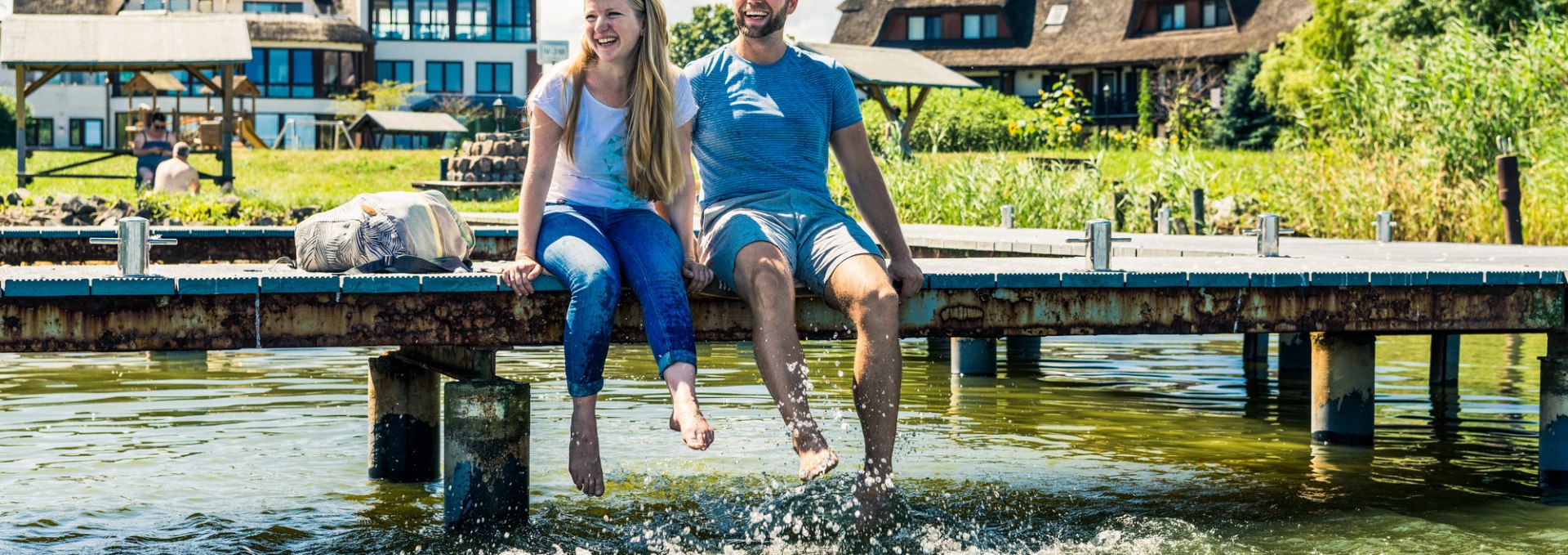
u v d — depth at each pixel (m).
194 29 21.97
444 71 56.38
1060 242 9.37
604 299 4.50
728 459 6.21
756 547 4.87
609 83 4.87
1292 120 37.25
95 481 5.75
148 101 52.47
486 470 4.92
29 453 6.25
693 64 5.29
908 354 10.29
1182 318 5.40
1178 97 40.59
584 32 4.78
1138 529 5.16
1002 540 4.98
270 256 10.38
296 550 4.79
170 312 4.40
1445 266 5.97
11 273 4.56
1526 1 27.81
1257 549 4.89
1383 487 5.88
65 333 4.32
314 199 19.80
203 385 8.24
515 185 22.91
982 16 54.91
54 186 21.61
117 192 20.59
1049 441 6.79
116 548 4.80
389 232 4.79
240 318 4.45
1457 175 13.96
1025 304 5.22
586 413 4.56
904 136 29.22
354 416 7.25
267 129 52.62
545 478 5.86
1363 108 15.42
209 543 4.88
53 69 21.59
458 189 22.55
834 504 5.39
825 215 5.07
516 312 4.71
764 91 5.13
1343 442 6.77
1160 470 6.18
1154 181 17.53
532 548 4.82
